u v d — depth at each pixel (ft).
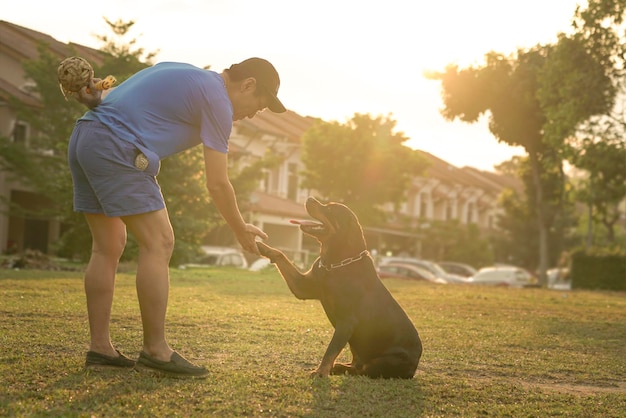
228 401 14.48
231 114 17.13
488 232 207.21
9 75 106.32
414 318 34.81
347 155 120.78
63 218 81.46
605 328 34.78
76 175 16.93
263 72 17.61
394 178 122.21
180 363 16.51
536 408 15.76
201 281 55.31
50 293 36.09
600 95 91.15
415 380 18.29
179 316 29.37
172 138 16.76
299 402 14.93
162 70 17.06
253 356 20.84
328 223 18.22
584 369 21.83
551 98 97.14
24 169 89.51
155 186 16.70
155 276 16.48
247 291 46.44
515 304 49.01
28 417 12.42
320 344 23.62
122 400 13.96
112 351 17.29
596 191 131.34
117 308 30.42
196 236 79.97
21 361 17.26
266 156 102.47
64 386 14.92
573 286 95.66
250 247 18.47
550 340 28.78
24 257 65.51
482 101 124.67
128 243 70.95
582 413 15.55
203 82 16.87
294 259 114.73
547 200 135.54
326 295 18.29
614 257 93.50
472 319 35.94
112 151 16.17
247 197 99.96
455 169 212.84
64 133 89.04
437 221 170.30
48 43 91.09
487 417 14.84
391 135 123.85
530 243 194.29
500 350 25.04
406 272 94.38
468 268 153.48
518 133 125.80
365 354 18.49
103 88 16.61
